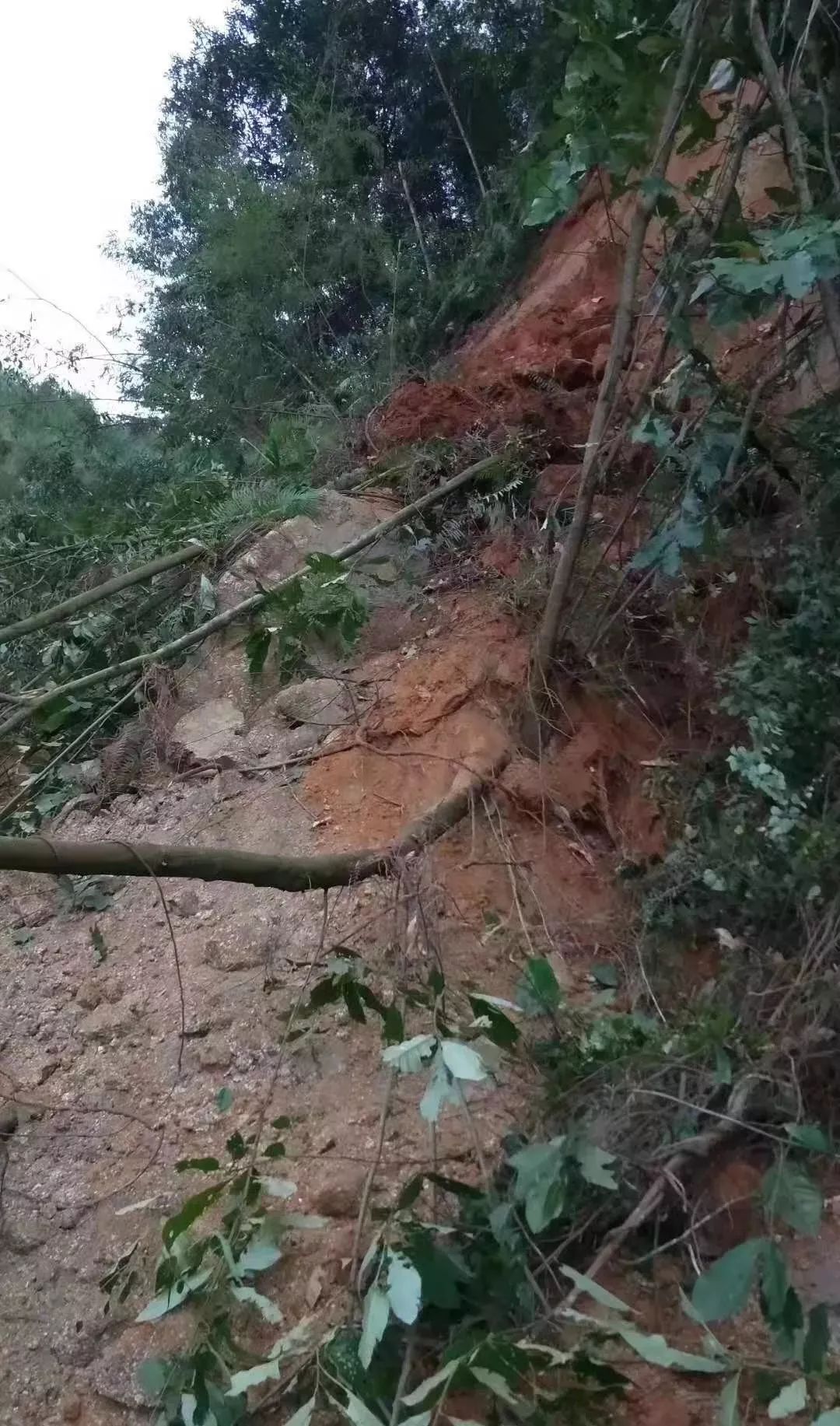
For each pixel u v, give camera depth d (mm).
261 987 2457
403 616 3637
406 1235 1629
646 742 2973
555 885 2664
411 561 3877
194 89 8680
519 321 5816
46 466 6207
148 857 1953
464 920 2525
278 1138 2094
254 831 2961
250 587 3947
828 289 2250
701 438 2609
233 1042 2336
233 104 8711
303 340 7402
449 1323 1615
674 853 2492
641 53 2570
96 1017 2533
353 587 3721
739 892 2312
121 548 4594
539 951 2475
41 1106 2326
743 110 2615
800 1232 1604
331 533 4137
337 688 3410
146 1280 1918
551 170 2635
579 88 2598
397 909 2385
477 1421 1508
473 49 7809
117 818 3258
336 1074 2213
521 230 6895
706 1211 1764
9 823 3350
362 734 3148
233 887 2816
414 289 7582
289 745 3287
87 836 3182
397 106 8312
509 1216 1675
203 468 5625
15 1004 2654
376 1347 1571
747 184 3936
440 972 2006
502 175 7324
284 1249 1882
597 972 2379
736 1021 1985
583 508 2826
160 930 2752
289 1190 1784
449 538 3906
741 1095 1810
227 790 3180
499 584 3547
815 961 2033
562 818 2805
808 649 2375
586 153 2549
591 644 3033
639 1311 1661
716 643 2910
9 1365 1842
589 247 5473
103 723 3695
